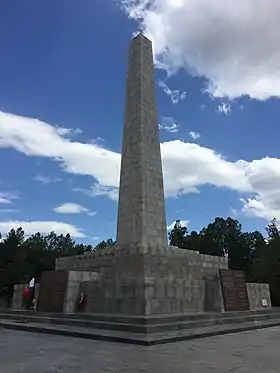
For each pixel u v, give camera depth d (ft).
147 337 45.19
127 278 70.44
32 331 57.67
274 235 192.24
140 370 29.35
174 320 57.98
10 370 29.43
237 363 32.35
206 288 81.51
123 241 82.84
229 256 264.93
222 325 63.62
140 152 84.79
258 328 65.57
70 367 30.48
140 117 86.94
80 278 74.02
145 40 93.71
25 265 196.24
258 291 98.48
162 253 75.46
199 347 41.14
